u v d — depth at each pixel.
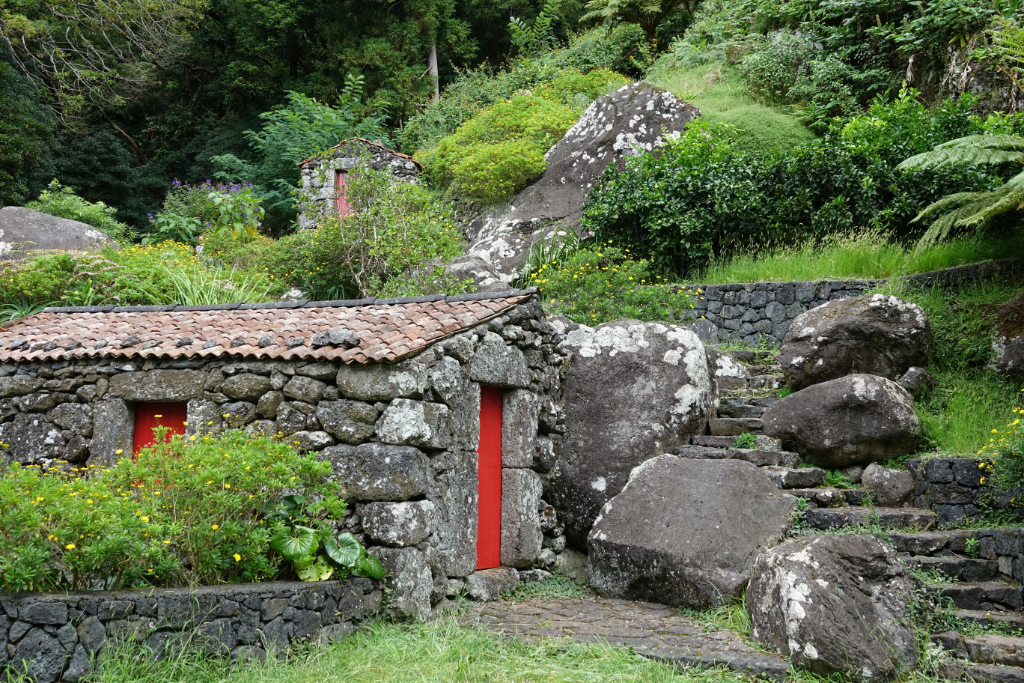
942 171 10.01
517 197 14.22
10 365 6.56
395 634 4.91
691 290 10.01
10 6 18.47
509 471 6.69
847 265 9.68
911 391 7.49
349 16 23.45
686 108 13.92
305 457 5.15
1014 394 7.33
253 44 23.44
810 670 4.44
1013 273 8.41
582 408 7.48
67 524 4.37
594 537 6.33
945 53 12.88
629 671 4.39
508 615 5.62
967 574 5.48
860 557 4.85
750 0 17.56
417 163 16.42
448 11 24.03
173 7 20.42
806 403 7.16
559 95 17.38
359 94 22.27
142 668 4.12
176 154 24.27
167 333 6.36
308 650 4.63
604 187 11.98
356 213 11.84
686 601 5.68
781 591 4.72
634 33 20.48
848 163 10.66
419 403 5.47
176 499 4.77
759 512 5.96
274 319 6.32
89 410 6.31
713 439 7.31
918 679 4.37
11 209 11.05
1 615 4.07
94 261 9.25
